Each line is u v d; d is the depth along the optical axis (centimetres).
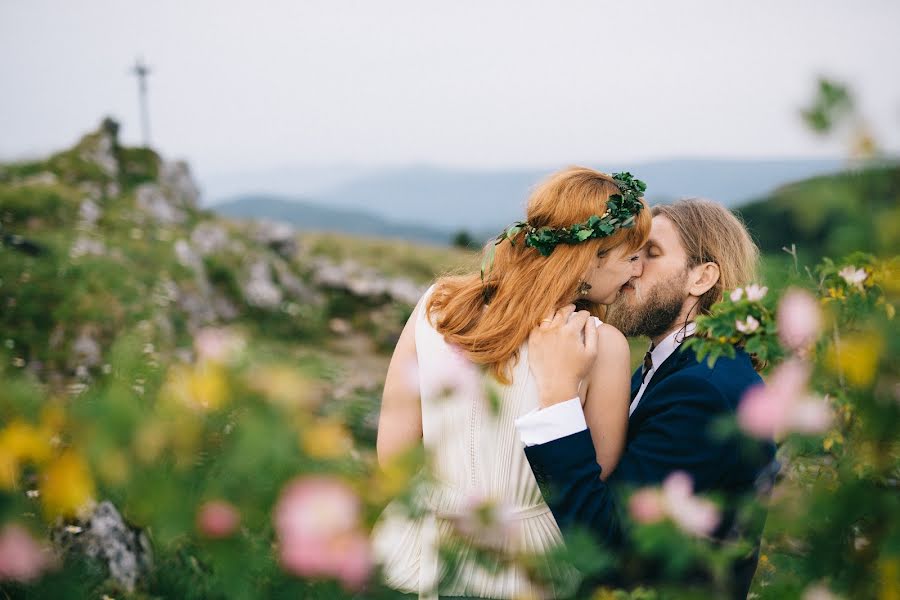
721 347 97
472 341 136
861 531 70
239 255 1071
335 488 54
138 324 601
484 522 73
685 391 139
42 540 59
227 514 53
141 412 54
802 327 79
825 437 76
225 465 53
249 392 55
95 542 133
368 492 57
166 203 1112
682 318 170
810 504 69
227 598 53
